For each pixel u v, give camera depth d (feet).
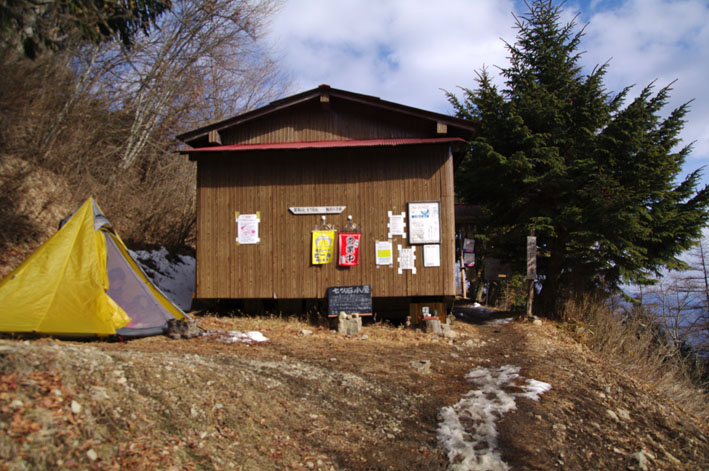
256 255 39.19
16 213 40.16
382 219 38.83
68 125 52.37
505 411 21.21
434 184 38.73
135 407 15.57
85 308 26.68
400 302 41.91
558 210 50.55
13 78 43.27
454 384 25.14
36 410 13.28
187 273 52.13
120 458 13.26
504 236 55.11
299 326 36.83
